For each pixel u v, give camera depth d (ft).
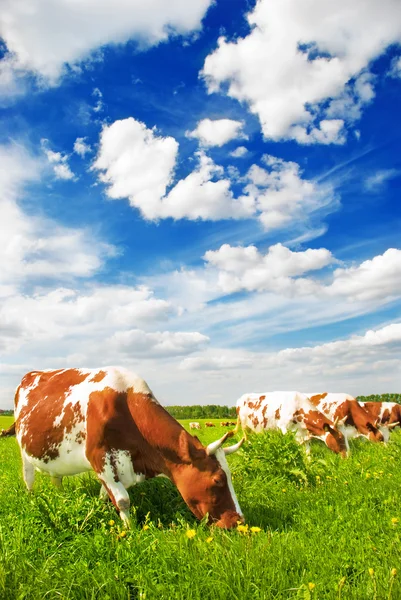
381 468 29.14
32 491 24.82
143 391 22.29
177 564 13.78
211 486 19.83
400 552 14.42
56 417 23.17
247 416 54.75
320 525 18.13
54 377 25.81
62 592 12.57
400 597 11.57
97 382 22.74
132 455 21.13
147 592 12.36
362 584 12.55
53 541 16.17
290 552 14.56
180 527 18.43
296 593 12.24
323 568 13.50
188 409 245.24
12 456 47.06
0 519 18.52
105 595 12.26
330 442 44.96
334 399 65.21
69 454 22.85
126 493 20.43
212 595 12.15
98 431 21.04
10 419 160.15
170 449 20.67
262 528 18.90
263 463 28.37
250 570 13.14
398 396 153.38
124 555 14.73
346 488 24.00
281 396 51.37
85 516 18.19
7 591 12.26
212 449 20.15
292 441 30.14
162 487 23.20
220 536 16.94
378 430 61.72
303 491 24.63
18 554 14.38
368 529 17.24
